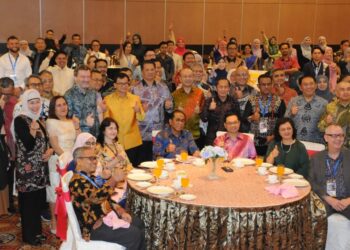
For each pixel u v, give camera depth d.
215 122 5.77
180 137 5.20
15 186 4.77
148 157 5.88
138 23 13.88
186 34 14.61
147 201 3.77
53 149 4.62
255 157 5.10
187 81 5.87
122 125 5.37
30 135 4.39
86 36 13.17
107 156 4.61
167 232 3.66
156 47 14.23
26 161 4.43
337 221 4.17
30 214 4.57
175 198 3.67
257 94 5.89
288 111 5.60
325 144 5.39
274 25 15.67
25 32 12.34
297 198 3.73
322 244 4.07
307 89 5.45
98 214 3.53
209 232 3.55
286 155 4.79
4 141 4.91
